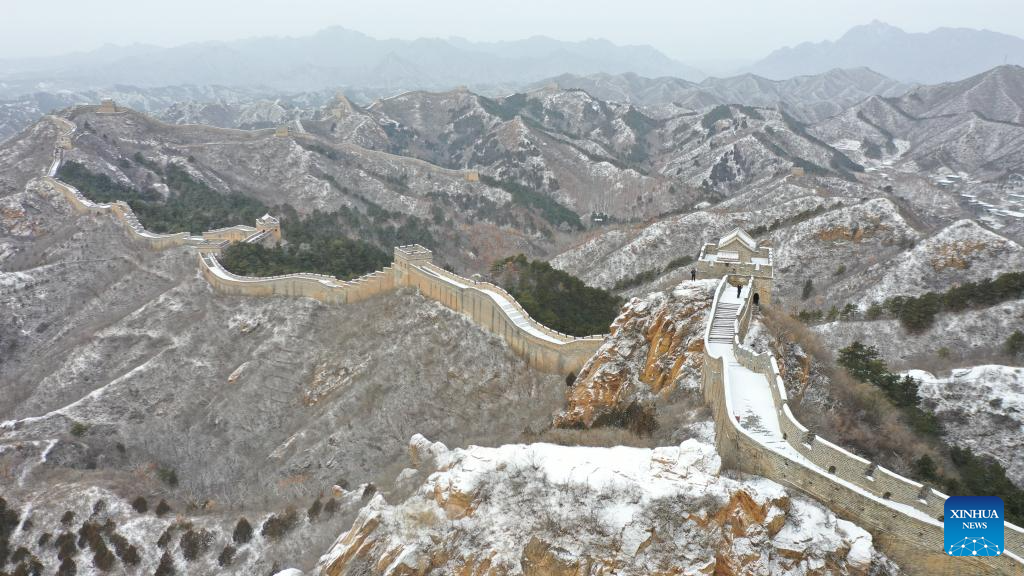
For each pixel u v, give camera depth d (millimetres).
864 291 126250
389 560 45344
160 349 115188
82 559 67688
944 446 58281
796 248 150125
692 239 179250
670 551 37969
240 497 81750
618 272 174875
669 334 63844
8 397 110812
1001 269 119438
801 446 40031
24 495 75812
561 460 45906
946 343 91125
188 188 198750
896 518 34844
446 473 48125
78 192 168625
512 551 42094
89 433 95938
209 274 130250
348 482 80812
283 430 100062
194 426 100875
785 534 36500
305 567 57219
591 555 39625
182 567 66375
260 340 115312
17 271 138250
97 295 136250
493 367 92438
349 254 142500
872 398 56156
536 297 110312
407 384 95750
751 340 56812
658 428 52438
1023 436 63344
